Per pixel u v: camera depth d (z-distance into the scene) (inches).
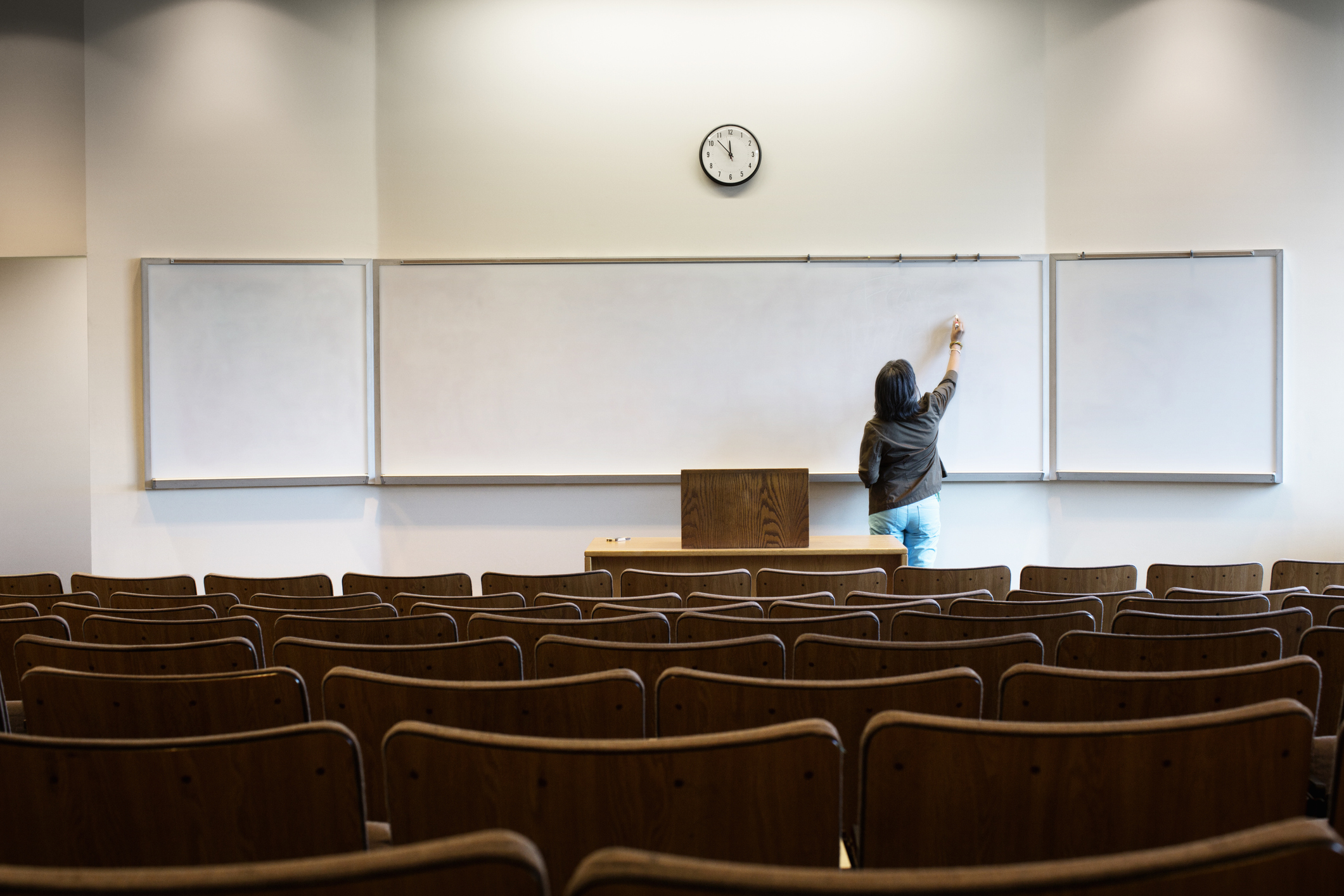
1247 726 43.0
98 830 44.6
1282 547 210.5
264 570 215.9
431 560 217.9
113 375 214.1
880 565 173.2
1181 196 211.9
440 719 59.7
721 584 136.0
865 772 43.8
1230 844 26.5
